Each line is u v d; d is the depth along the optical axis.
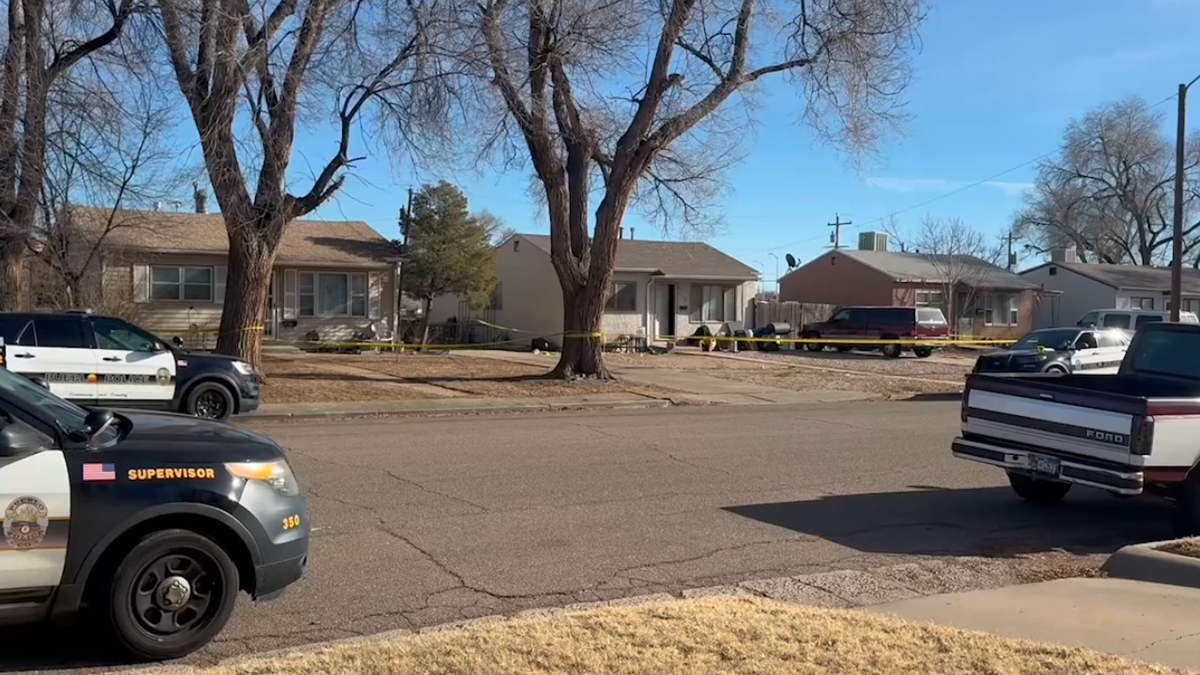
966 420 9.83
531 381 22.39
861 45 20.98
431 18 17.27
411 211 37.12
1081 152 63.09
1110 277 52.59
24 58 16.52
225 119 16.72
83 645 5.37
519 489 10.02
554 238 22.50
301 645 5.52
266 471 5.54
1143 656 5.36
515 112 19.92
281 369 23.00
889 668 4.84
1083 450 8.69
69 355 13.40
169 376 14.15
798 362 32.50
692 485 10.52
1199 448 8.41
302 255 31.95
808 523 8.93
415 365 25.94
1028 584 7.09
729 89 21.42
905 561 7.74
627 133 21.61
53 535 4.87
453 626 5.79
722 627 5.42
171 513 5.14
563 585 6.80
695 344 39.22
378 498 9.41
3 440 4.80
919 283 46.12
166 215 31.88
